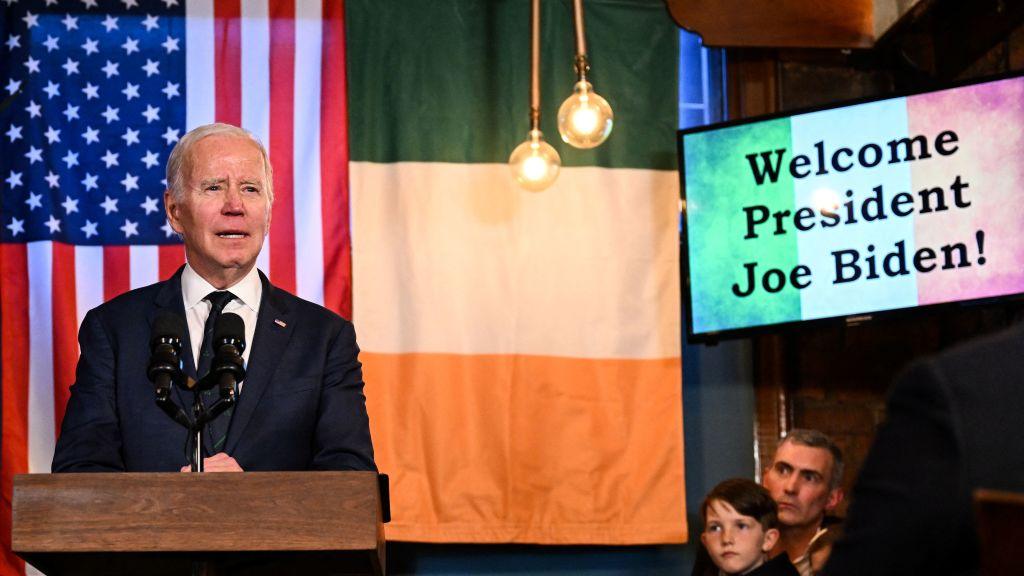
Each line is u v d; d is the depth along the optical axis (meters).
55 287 5.01
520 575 5.14
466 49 5.37
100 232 5.08
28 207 5.07
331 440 3.04
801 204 4.96
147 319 3.14
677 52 5.46
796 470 4.47
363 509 2.39
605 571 5.19
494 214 5.24
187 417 2.69
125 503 2.36
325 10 5.32
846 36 5.53
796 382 5.48
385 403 5.06
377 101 5.30
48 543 2.34
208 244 3.20
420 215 5.21
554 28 5.43
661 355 5.20
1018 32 5.02
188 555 2.44
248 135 3.34
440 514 5.00
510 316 5.18
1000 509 1.17
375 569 2.59
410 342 5.11
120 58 5.21
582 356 5.17
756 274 4.98
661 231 5.29
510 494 5.05
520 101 5.35
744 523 4.04
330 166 5.17
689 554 5.25
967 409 1.37
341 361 3.18
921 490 1.36
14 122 5.12
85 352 3.10
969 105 4.77
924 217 4.79
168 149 5.16
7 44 5.17
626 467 5.11
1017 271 4.66
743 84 5.64
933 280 4.76
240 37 5.25
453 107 5.32
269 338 3.12
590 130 4.62
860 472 1.48
